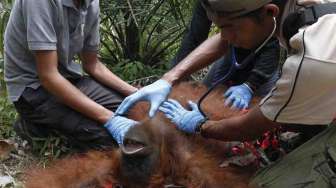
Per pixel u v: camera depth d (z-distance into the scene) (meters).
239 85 1.81
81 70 1.91
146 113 1.45
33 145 1.87
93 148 1.78
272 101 1.12
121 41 2.60
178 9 2.43
